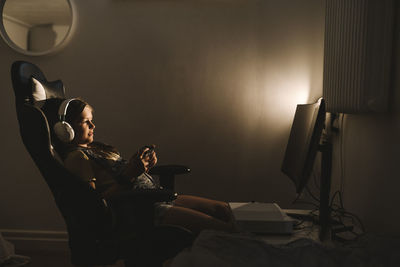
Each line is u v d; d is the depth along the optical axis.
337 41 1.86
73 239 1.44
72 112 1.69
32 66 1.62
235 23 2.44
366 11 1.55
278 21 2.43
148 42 2.46
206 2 2.43
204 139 2.49
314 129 1.49
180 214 1.57
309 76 2.43
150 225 1.35
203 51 2.45
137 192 1.33
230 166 2.49
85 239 1.41
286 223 1.56
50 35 2.46
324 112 1.50
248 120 2.47
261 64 2.45
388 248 1.10
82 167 1.57
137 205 1.34
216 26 2.44
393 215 1.50
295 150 1.86
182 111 2.49
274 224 1.56
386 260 1.05
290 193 2.48
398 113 1.47
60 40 2.46
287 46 2.43
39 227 2.56
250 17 2.43
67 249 2.54
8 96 2.51
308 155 1.49
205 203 1.82
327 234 1.60
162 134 2.50
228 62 2.45
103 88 2.49
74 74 2.49
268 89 2.45
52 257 2.41
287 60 2.44
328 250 1.12
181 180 2.51
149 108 2.49
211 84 2.46
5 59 2.49
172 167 1.86
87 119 1.74
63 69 2.49
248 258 1.10
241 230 1.52
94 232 1.41
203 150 2.49
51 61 2.49
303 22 2.42
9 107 2.51
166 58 2.47
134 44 2.47
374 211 1.67
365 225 1.76
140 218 1.34
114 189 1.57
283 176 2.48
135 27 2.46
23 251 2.50
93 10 2.46
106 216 1.40
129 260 1.40
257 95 2.46
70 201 1.38
